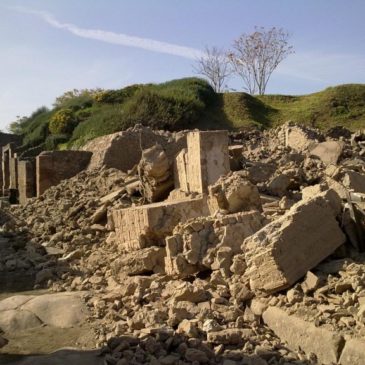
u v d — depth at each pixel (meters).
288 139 16.75
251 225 7.64
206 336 5.73
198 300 6.66
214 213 8.44
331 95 35.44
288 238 6.38
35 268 10.49
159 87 34.44
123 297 7.53
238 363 5.15
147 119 27.81
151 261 8.53
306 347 5.34
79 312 7.22
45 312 7.32
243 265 6.95
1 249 12.34
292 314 5.75
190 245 7.64
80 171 19.38
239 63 49.31
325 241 6.63
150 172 11.62
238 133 21.30
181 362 5.24
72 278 9.30
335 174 11.52
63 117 31.34
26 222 14.90
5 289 9.23
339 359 4.98
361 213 7.14
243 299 6.51
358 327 5.12
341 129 19.44
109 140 18.58
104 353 5.70
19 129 42.34
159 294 7.31
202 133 10.36
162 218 9.23
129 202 12.79
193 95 31.55
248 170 12.54
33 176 20.23
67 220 13.32
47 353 6.03
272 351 5.30
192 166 10.68
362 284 5.75
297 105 36.25
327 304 5.74
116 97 34.75
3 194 26.03
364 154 15.02
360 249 6.92
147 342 5.58
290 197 10.91
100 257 10.24
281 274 6.19
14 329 6.92
